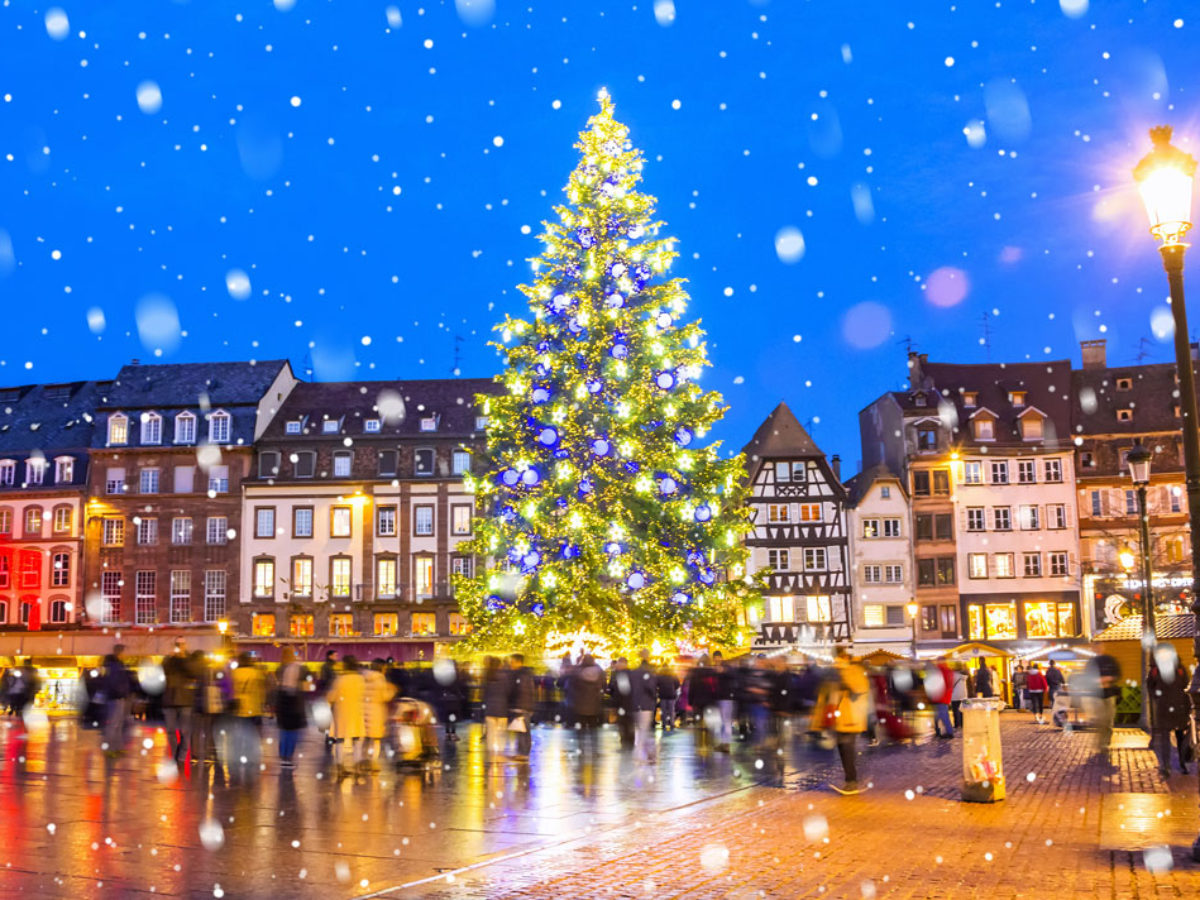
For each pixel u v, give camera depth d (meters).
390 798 15.19
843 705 16.30
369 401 73.62
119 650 20.55
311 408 73.56
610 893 9.16
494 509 38.88
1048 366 74.31
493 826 12.77
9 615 71.56
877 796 15.69
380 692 18.30
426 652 68.38
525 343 36.97
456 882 9.56
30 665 31.14
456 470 70.31
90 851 10.63
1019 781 17.53
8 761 19.47
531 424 35.44
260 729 19.17
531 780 17.62
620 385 35.28
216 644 42.84
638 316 36.22
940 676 28.67
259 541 70.38
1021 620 69.25
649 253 36.91
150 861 10.21
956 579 69.50
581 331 35.94
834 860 10.62
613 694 26.03
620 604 35.25
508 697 20.77
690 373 36.19
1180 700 17.88
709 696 25.00
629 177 37.03
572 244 37.06
